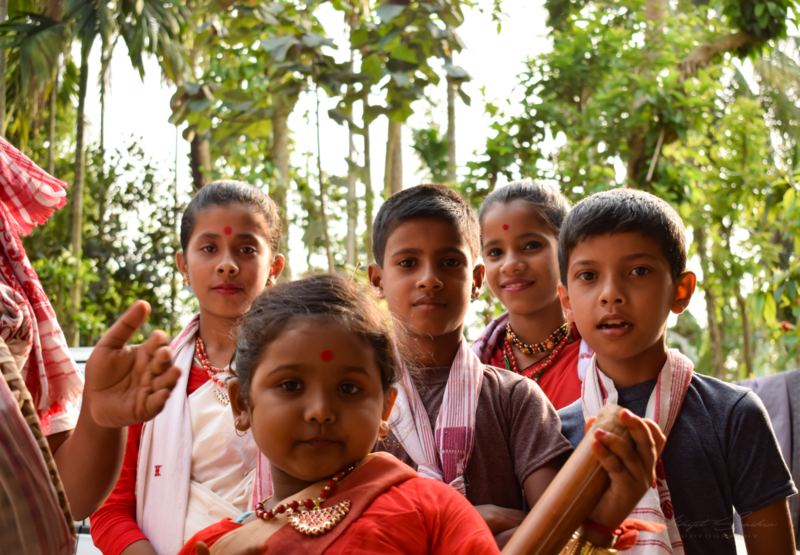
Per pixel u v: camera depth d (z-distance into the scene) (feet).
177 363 7.07
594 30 28.53
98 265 45.11
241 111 17.74
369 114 16.38
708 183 26.86
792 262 16.28
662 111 21.79
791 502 9.63
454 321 6.25
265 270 7.42
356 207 29.71
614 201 5.90
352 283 4.94
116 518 6.31
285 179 24.93
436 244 6.24
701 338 47.34
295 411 4.20
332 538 3.96
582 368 7.25
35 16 36.24
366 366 4.40
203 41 19.88
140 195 47.80
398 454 5.93
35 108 37.17
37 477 3.61
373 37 16.30
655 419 5.74
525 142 25.45
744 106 27.58
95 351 3.93
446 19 15.58
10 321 4.73
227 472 6.41
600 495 3.46
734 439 5.67
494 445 5.82
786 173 18.01
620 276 5.71
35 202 5.58
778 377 10.42
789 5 21.67
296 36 16.51
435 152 47.32
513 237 8.06
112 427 4.18
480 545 3.94
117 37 38.29
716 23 25.26
